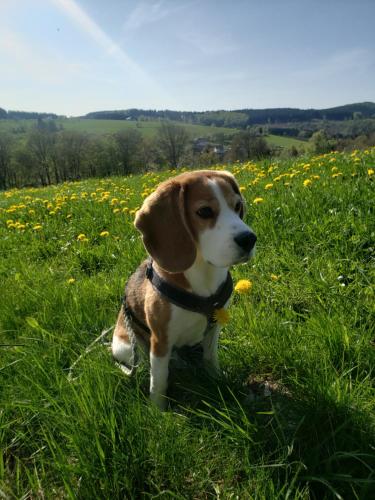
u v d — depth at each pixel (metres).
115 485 0.49
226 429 0.57
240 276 0.97
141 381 0.73
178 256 0.61
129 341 0.74
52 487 0.52
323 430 0.55
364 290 0.82
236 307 0.85
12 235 1.69
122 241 1.38
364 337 0.68
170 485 0.51
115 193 2.29
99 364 0.69
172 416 0.60
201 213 0.60
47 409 0.58
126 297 0.77
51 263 1.35
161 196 0.62
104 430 0.54
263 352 0.71
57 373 0.67
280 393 0.65
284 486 0.45
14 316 0.94
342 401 0.55
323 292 0.84
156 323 0.65
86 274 1.24
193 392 0.66
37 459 0.56
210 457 0.54
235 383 0.67
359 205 1.12
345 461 0.51
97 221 1.66
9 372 0.72
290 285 0.89
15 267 1.31
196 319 0.65
